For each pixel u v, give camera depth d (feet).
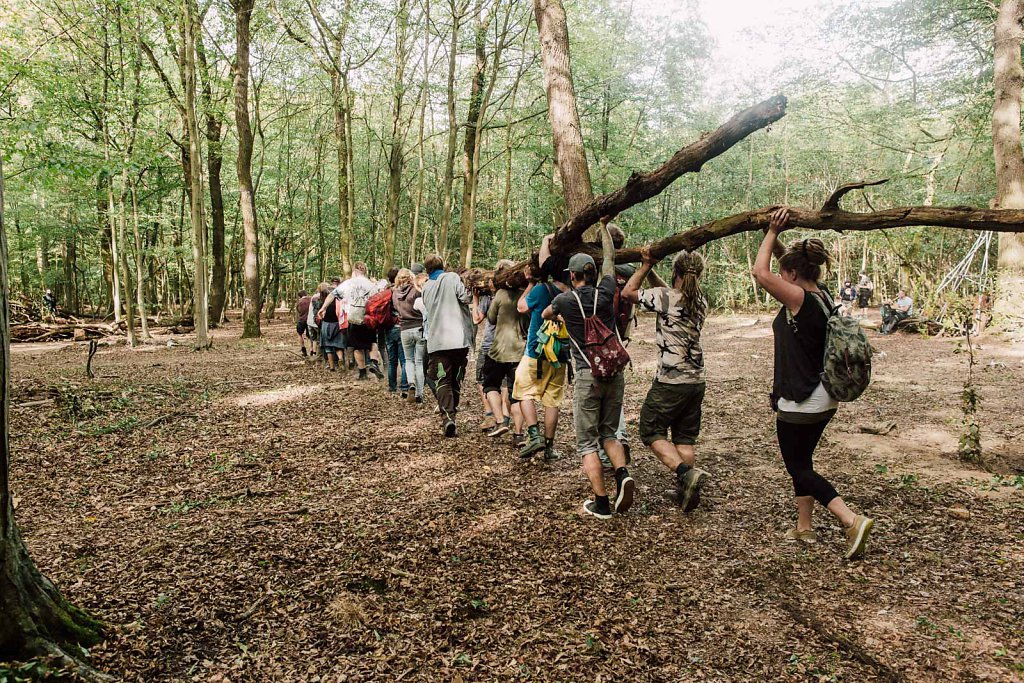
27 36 45.14
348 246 71.31
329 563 11.38
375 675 8.34
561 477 16.57
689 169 14.88
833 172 106.11
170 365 39.83
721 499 14.82
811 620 9.80
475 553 11.99
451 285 21.45
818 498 11.64
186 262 90.63
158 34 53.83
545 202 86.84
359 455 18.66
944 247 53.83
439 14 65.21
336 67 66.74
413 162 121.39
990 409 24.45
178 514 13.66
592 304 13.96
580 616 9.91
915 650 8.96
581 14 70.03
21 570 7.98
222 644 8.89
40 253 109.60
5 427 7.76
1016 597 10.35
